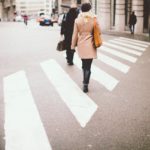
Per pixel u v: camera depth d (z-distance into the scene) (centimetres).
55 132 531
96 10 4459
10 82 881
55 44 1886
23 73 1001
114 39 2381
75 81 896
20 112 632
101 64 1199
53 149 469
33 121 581
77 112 632
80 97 739
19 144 488
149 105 680
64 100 714
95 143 488
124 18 3538
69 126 557
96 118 598
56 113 626
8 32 3031
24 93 769
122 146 478
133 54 1502
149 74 1011
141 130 540
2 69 1070
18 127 554
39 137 511
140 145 482
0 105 679
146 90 807
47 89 808
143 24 3228
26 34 2759
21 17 7719
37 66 1126
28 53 1473
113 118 598
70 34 1100
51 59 1294
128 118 598
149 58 1369
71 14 1076
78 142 492
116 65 1177
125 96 749
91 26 761
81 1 4881
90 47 768
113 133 526
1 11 8681
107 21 3988
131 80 922
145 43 2072
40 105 677
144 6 3200
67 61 1161
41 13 8331
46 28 4006
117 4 3538
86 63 777
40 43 1945
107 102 700
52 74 988
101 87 834
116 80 920
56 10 9112
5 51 1548
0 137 513
